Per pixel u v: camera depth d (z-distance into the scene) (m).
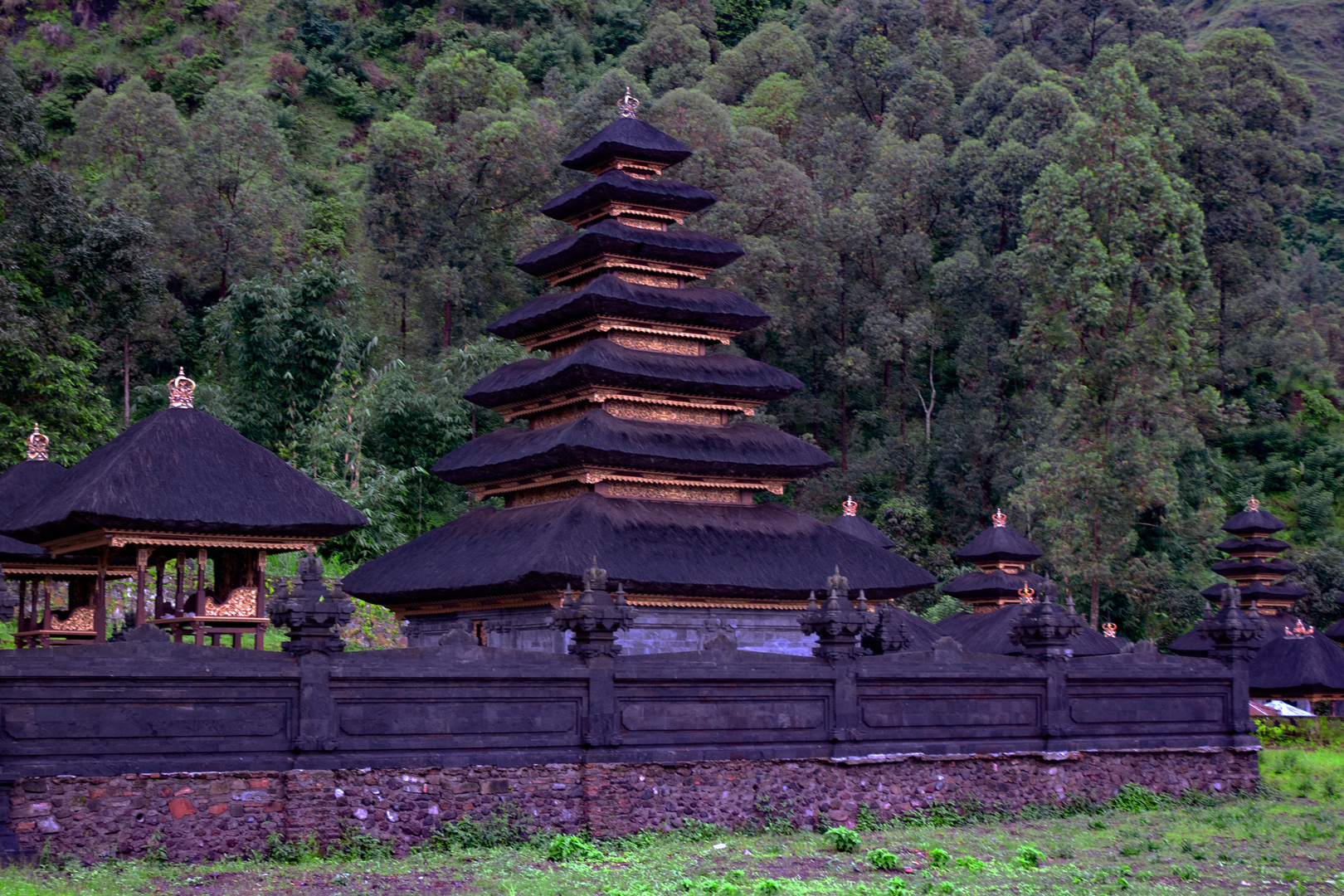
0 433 41.53
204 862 17.17
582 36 105.50
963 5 107.00
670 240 34.06
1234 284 82.81
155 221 67.25
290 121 90.62
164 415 23.08
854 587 30.97
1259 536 52.66
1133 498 57.38
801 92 91.62
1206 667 29.20
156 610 23.56
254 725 17.98
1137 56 88.31
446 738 19.52
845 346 76.12
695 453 31.31
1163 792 27.69
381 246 72.75
